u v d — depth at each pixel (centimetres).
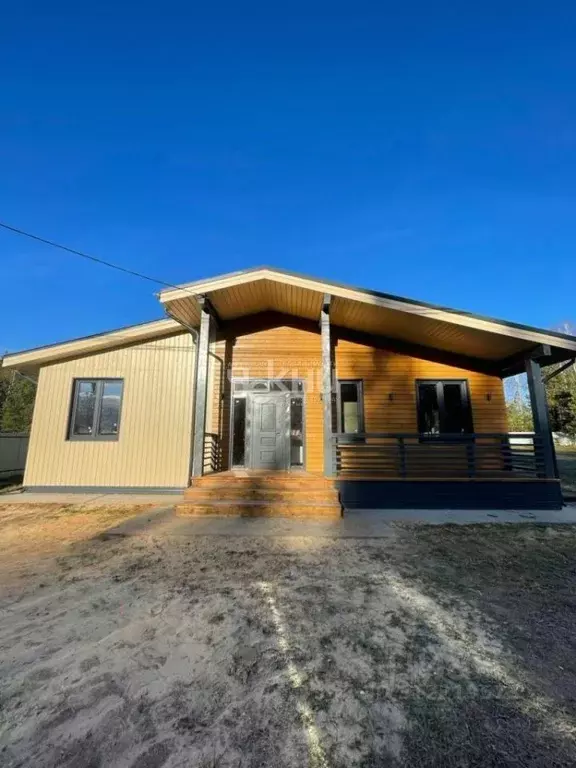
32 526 575
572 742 169
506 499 721
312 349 950
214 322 912
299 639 260
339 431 917
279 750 163
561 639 262
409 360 944
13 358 897
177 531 542
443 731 175
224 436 913
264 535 525
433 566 412
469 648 249
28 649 246
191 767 154
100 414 920
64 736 172
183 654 241
